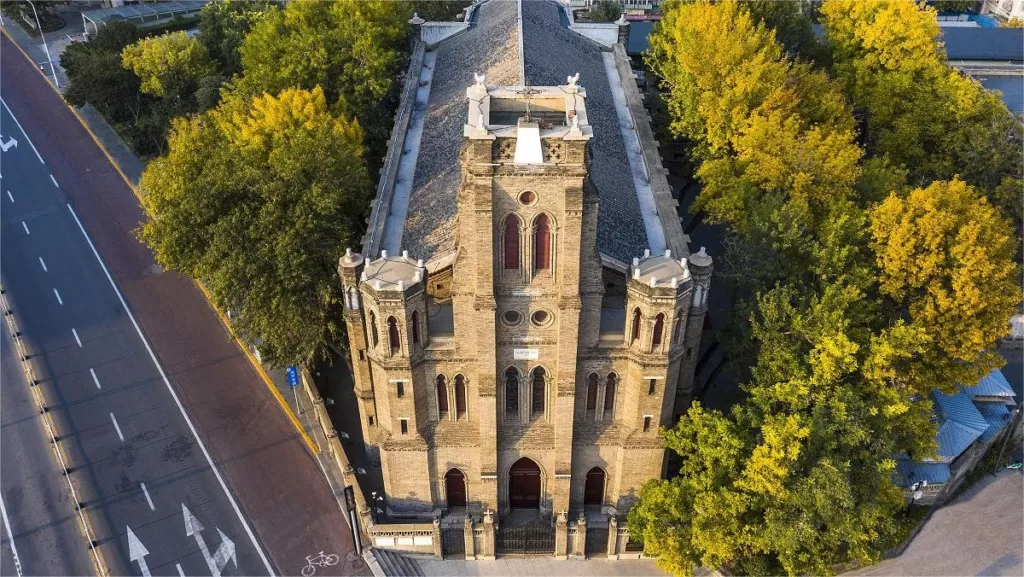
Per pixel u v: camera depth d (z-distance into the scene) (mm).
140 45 105625
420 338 50406
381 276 48438
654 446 54531
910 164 86125
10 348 78188
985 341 58812
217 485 64500
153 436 68875
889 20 87625
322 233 64312
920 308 59531
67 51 112250
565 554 58125
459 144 66062
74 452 67375
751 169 69375
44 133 112250
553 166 42625
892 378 58344
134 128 106312
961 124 84250
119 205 98812
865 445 52969
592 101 74938
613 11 119750
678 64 85688
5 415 70875
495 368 50438
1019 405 69188
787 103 75375
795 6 99500
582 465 56750
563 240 45062
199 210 64250
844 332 55844
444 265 52719
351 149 70562
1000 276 57656
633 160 70500
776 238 61844
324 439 68188
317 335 63656
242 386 73875
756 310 60156
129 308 83250
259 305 62844
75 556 59188
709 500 50156
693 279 52531
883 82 87750
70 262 89562
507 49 76000
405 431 53938
